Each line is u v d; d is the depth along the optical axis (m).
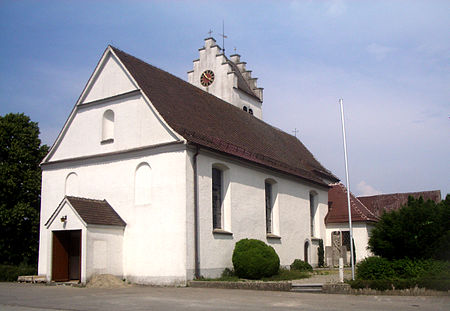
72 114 26.80
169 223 22.12
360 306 13.88
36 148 33.66
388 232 18.80
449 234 17.53
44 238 26.67
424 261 17.83
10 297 16.66
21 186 32.00
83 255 21.34
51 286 21.52
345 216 38.31
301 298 16.08
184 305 14.27
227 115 32.62
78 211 21.92
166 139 22.95
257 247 24.23
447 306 13.77
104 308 13.63
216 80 40.72
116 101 25.22
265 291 18.62
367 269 18.56
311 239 35.28
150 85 25.62
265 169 29.39
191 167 22.62
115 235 22.91
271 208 30.92
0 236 31.22
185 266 21.36
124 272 22.97
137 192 23.41
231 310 13.14
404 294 16.52
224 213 25.45
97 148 25.47
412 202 19.42
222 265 24.22
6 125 32.75
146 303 14.79
